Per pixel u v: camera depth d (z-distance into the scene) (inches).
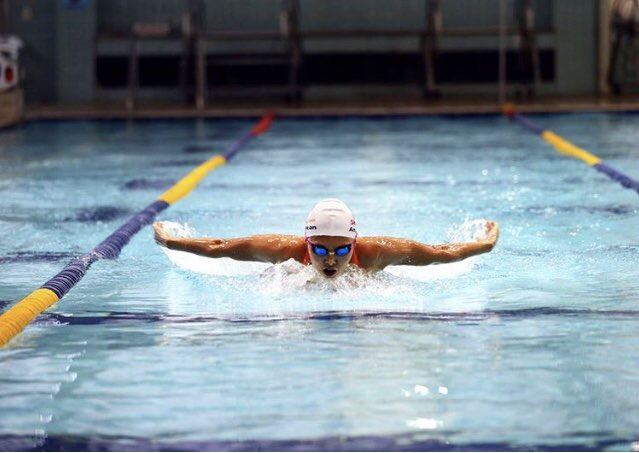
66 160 607.5
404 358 226.4
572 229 375.2
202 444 179.5
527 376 213.9
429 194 464.1
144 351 234.2
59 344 240.2
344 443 179.3
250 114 877.8
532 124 797.2
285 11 974.4
